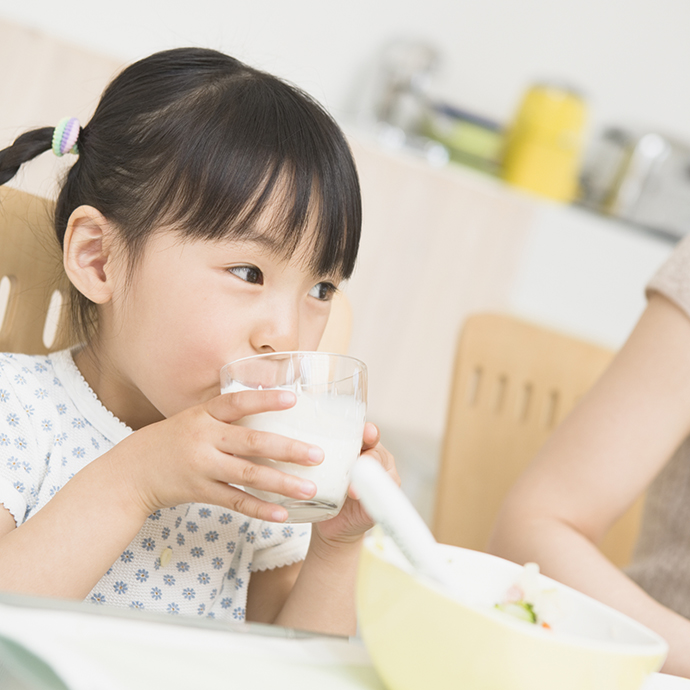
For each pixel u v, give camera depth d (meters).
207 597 0.87
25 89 1.77
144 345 0.77
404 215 2.34
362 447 0.73
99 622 0.42
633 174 2.83
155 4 2.19
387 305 2.36
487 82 2.75
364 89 2.56
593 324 2.79
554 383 1.32
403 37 2.58
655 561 1.00
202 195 0.75
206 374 0.76
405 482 2.23
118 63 1.86
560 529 0.86
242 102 0.80
